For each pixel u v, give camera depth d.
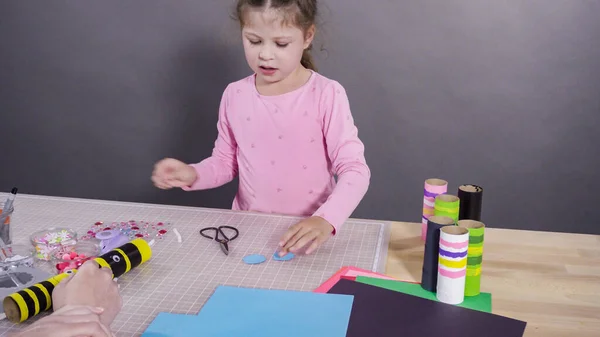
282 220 1.46
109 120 2.81
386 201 2.71
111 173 2.88
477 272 1.12
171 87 2.73
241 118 1.80
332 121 1.72
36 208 1.53
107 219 1.47
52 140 2.88
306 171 1.78
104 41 2.72
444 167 2.64
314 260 1.26
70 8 2.70
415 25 2.50
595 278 1.21
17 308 1.02
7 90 2.84
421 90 2.57
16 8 2.74
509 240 1.37
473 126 2.57
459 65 2.52
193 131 2.77
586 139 2.53
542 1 2.41
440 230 1.09
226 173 1.85
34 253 1.23
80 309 0.93
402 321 1.04
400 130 2.62
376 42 2.54
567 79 2.47
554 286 1.17
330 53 2.57
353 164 1.63
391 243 1.35
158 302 1.11
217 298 1.10
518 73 2.49
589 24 2.41
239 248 1.31
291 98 1.75
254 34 1.56
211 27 2.63
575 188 2.58
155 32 2.68
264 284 1.17
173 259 1.26
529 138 2.55
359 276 1.18
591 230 2.61
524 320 1.07
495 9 2.44
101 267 1.13
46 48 2.77
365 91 2.60
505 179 2.61
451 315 1.05
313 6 1.62
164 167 1.64
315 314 1.05
